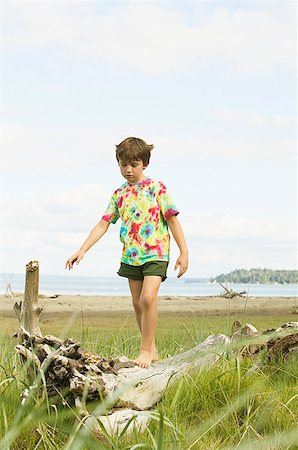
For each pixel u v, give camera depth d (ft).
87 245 20.40
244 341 11.68
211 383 15.43
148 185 20.38
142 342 18.69
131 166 20.34
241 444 12.76
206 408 14.57
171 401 15.07
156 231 19.90
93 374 14.49
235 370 16.29
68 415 13.28
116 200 20.80
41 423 12.60
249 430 13.48
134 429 12.57
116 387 14.47
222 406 14.96
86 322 37.55
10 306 45.42
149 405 15.03
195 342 22.56
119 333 25.53
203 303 55.36
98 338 24.79
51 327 33.45
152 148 20.90
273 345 19.07
